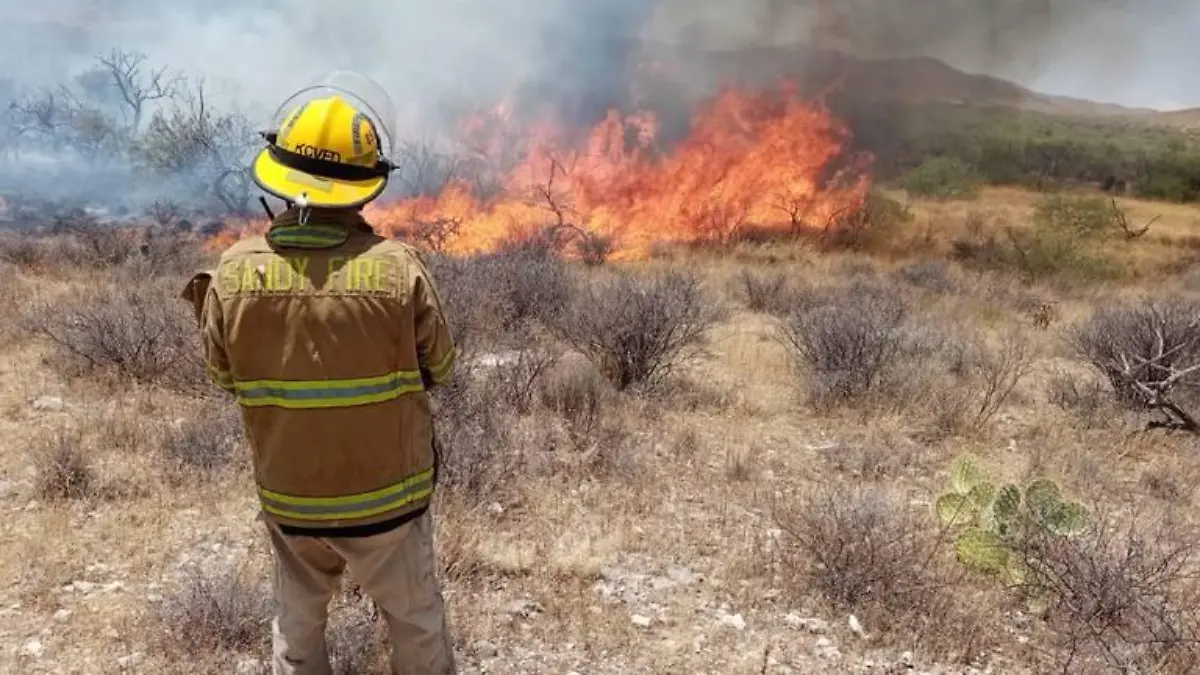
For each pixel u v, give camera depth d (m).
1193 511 5.56
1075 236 22.28
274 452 2.51
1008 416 7.46
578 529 4.73
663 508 5.14
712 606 4.06
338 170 2.48
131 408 6.40
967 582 4.34
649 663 3.60
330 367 2.43
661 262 17.80
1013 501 4.55
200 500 4.91
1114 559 4.34
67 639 3.55
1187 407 7.61
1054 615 4.01
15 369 7.31
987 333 11.20
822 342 7.96
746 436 6.56
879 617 3.95
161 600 3.81
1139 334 7.88
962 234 24.86
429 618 2.76
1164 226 28.72
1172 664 3.65
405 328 2.50
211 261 13.95
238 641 3.55
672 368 8.17
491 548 4.39
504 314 9.44
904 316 11.01
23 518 4.62
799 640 3.82
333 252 2.46
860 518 4.45
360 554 2.59
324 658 2.88
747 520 5.02
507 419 6.24
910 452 6.32
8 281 11.04
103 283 11.31
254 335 2.43
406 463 2.60
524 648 3.65
